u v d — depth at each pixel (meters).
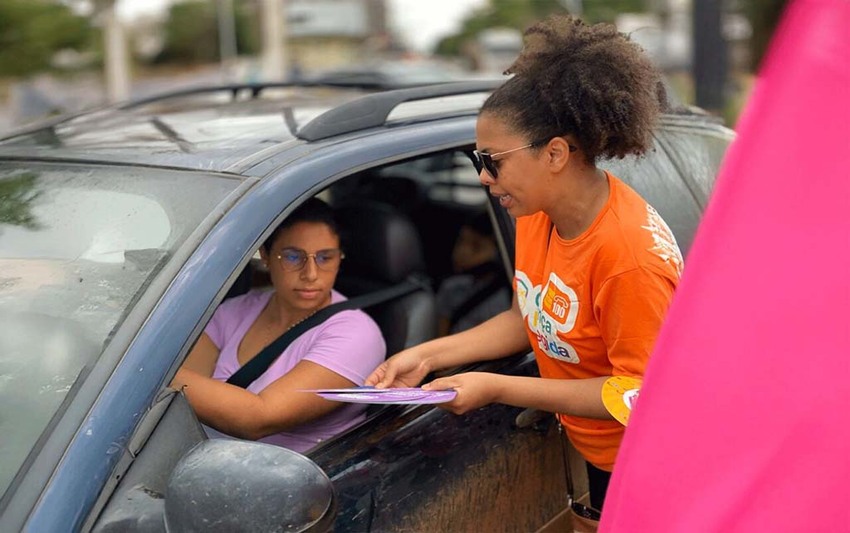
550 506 2.30
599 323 1.86
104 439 1.50
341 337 2.25
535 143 1.79
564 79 1.76
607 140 1.79
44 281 1.81
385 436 1.98
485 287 3.05
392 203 3.86
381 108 2.22
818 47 1.16
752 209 1.20
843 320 1.16
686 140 2.78
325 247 2.24
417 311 2.60
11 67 15.30
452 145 2.27
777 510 1.20
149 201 1.91
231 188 1.88
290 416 2.12
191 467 1.47
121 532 1.44
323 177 1.96
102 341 1.64
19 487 1.45
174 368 1.61
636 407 1.33
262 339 2.36
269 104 2.89
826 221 1.16
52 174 2.13
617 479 1.36
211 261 1.73
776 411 1.20
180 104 3.21
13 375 1.64
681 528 1.26
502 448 2.15
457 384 1.87
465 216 3.97
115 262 1.80
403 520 1.96
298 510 1.44
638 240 1.79
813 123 1.16
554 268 1.91
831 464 1.17
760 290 1.20
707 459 1.25
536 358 2.15
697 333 1.24
